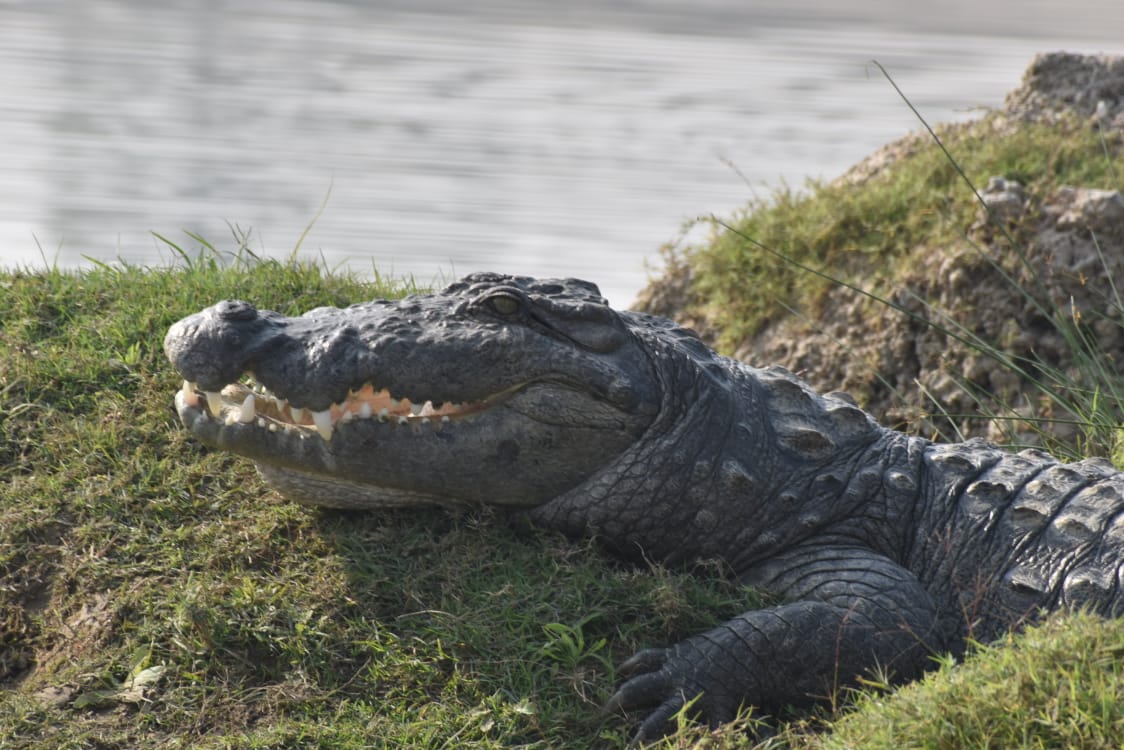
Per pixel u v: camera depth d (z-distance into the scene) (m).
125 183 38.00
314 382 12.22
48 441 14.74
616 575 12.86
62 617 12.73
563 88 52.94
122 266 19.34
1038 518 13.02
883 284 23.34
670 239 33.88
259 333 12.40
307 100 49.62
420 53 58.88
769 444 13.49
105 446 14.63
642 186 39.28
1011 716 9.80
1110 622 10.72
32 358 15.85
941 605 13.07
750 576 13.27
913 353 22.80
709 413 13.31
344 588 12.56
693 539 13.27
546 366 12.78
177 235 34.06
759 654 11.72
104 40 56.88
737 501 13.19
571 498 13.25
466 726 11.20
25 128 42.91
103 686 11.71
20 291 17.42
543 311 13.01
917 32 68.12
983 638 12.83
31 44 55.38
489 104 49.91
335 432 12.65
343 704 11.41
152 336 16.44
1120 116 25.94
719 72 56.50
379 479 12.88
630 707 11.44
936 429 19.03
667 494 13.14
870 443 13.92
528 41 62.09
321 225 35.12
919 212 23.80
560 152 43.34
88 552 13.33
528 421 12.94
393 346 12.45
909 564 13.34
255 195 37.50
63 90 48.16
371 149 42.47
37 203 35.53
